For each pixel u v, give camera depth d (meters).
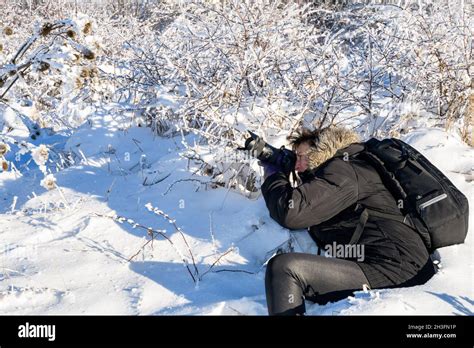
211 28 5.92
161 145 5.68
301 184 3.52
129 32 8.68
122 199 4.61
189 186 4.68
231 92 5.17
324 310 3.18
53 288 3.53
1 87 4.78
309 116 5.43
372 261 3.33
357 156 3.73
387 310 3.06
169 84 5.88
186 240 4.03
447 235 3.45
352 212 3.53
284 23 5.84
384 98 5.80
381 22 6.59
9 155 5.96
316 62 5.68
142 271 3.71
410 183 3.51
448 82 5.53
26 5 12.66
